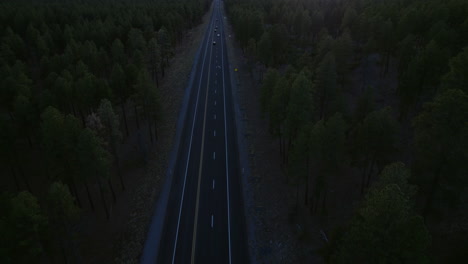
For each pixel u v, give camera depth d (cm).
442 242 2322
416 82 3569
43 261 2853
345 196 3347
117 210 3506
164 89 6806
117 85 4850
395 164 1953
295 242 2914
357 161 3078
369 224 1550
